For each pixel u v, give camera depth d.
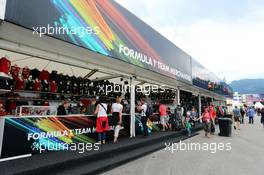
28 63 8.84
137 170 5.64
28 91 8.55
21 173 4.29
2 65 6.27
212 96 27.33
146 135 9.90
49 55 7.15
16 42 6.15
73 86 10.17
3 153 5.18
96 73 10.95
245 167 5.89
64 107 8.17
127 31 8.27
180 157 7.18
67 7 5.78
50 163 4.95
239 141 10.55
